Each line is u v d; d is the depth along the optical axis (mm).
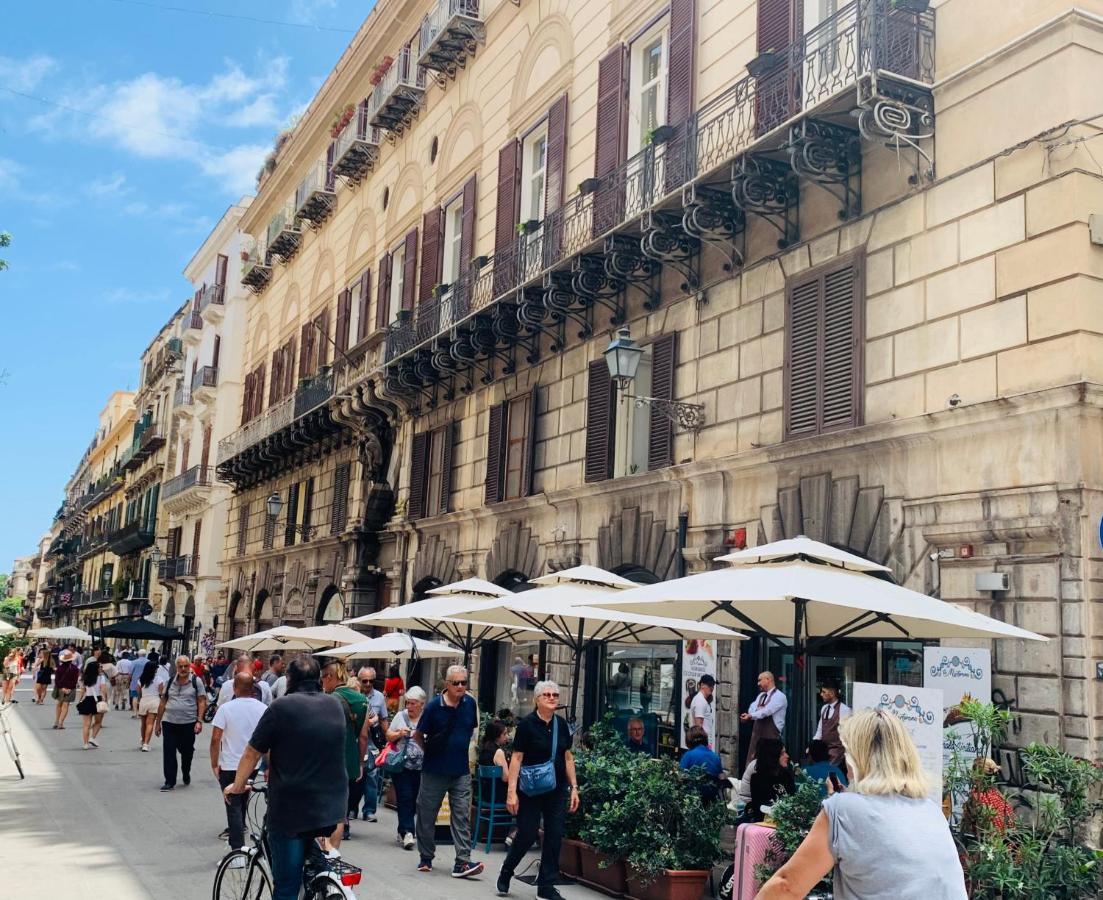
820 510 12555
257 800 10391
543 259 19156
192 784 15461
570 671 17891
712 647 14266
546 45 21266
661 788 9000
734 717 13633
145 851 10164
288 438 32906
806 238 13453
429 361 23062
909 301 11734
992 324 10648
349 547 27516
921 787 3670
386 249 28812
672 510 15406
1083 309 9828
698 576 8969
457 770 9852
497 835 11695
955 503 10734
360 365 28312
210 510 46188
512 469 20516
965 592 10477
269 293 40875
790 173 13562
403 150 28562
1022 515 9977
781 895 3615
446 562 22781
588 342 18422
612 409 17359
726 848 10938
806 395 13078
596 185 17953
